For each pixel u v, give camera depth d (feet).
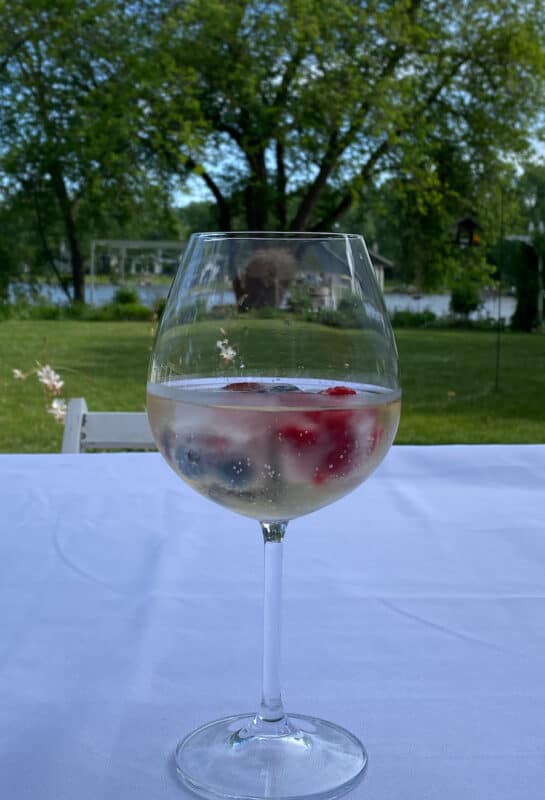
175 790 1.84
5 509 3.65
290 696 2.23
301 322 2.20
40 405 25.22
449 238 64.95
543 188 62.03
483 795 1.82
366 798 1.80
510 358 41.70
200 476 2.10
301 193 61.67
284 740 1.98
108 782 1.86
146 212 70.08
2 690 2.23
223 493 2.10
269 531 2.19
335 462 2.05
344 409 2.03
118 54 50.19
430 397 29.55
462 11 55.06
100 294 77.36
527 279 56.08
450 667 2.37
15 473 4.23
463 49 55.47
